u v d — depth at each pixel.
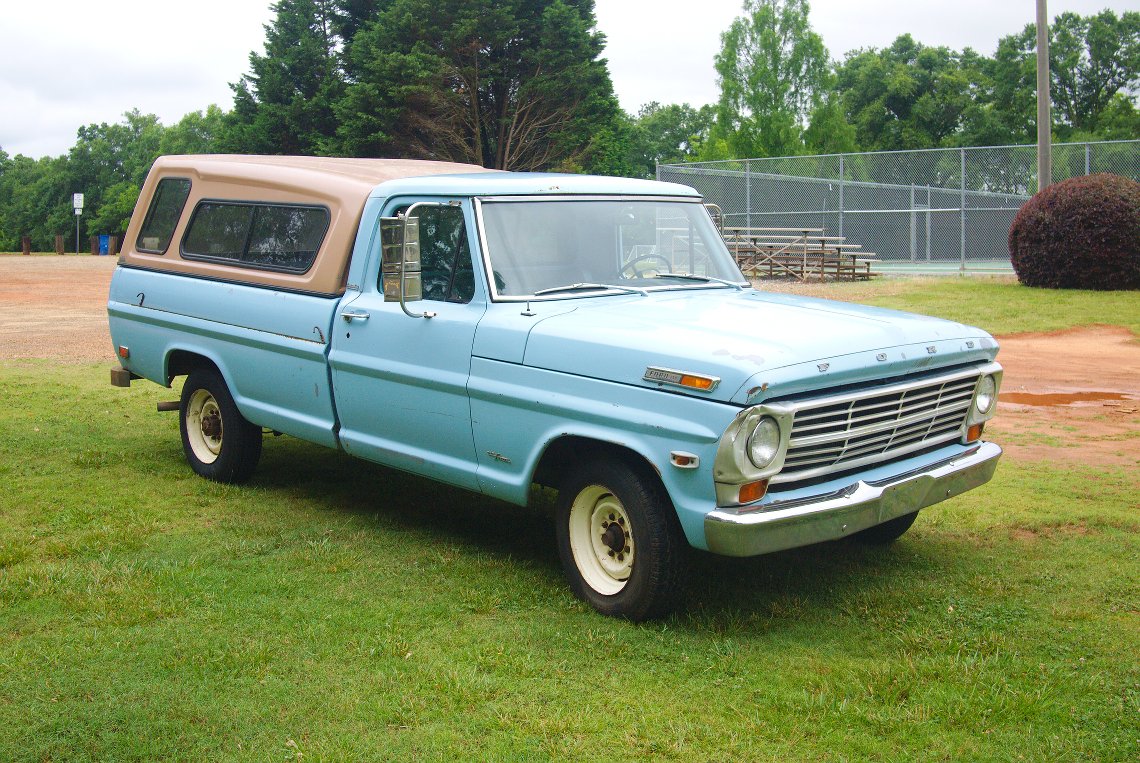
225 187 6.97
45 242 100.31
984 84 71.25
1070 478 7.21
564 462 5.22
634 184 5.96
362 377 5.78
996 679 4.05
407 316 5.49
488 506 6.73
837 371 4.36
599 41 37.56
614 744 3.61
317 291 6.11
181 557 5.57
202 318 6.88
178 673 4.13
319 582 5.19
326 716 3.79
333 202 6.13
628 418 4.45
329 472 7.54
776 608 4.84
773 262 23.94
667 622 4.68
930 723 3.74
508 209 5.40
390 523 6.27
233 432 6.94
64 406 9.80
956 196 27.36
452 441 5.38
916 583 5.21
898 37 77.69
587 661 4.27
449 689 3.99
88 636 4.48
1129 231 18.42
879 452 4.79
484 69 35.16
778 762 3.50
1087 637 4.50
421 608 4.84
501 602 4.93
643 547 4.54
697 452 4.23
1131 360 12.35
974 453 5.27
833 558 5.62
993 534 6.02
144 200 7.69
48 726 3.71
